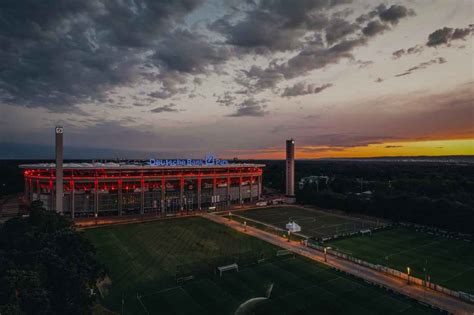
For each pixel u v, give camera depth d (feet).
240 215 503.20
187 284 226.99
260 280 235.20
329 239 350.64
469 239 353.92
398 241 347.77
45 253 148.05
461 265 272.51
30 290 118.21
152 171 531.09
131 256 288.51
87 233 375.25
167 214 507.30
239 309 191.31
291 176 650.02
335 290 218.79
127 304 196.44
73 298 144.56
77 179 469.57
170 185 548.72
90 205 480.23
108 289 217.56
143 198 519.60
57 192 415.64
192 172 579.89
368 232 383.24
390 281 235.20
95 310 177.58
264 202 620.08
